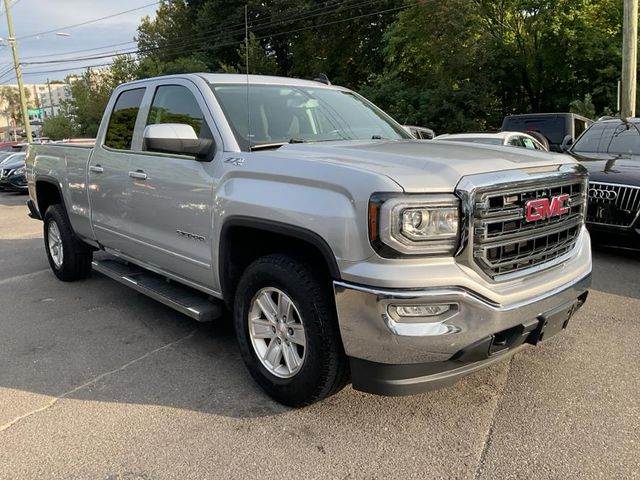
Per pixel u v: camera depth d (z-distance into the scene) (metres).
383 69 30.23
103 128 5.12
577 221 3.48
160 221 4.23
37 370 3.99
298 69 34.16
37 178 6.42
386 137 4.46
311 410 3.33
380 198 2.65
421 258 2.70
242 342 3.57
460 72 22.91
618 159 7.20
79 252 6.11
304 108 4.28
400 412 3.29
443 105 22.44
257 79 4.38
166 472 2.77
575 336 4.36
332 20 30.52
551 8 21.02
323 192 2.92
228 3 36.06
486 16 23.05
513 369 3.80
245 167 3.40
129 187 4.56
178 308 4.05
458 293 2.70
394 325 2.69
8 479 2.74
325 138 4.12
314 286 3.05
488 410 3.28
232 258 3.62
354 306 2.77
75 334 4.69
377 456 2.87
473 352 2.81
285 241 3.33
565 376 3.69
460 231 2.73
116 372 3.93
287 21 32.12
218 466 2.81
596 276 6.05
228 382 3.74
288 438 3.04
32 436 3.12
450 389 3.54
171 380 3.79
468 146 3.58
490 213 2.79
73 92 41.62
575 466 2.74
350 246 2.76
